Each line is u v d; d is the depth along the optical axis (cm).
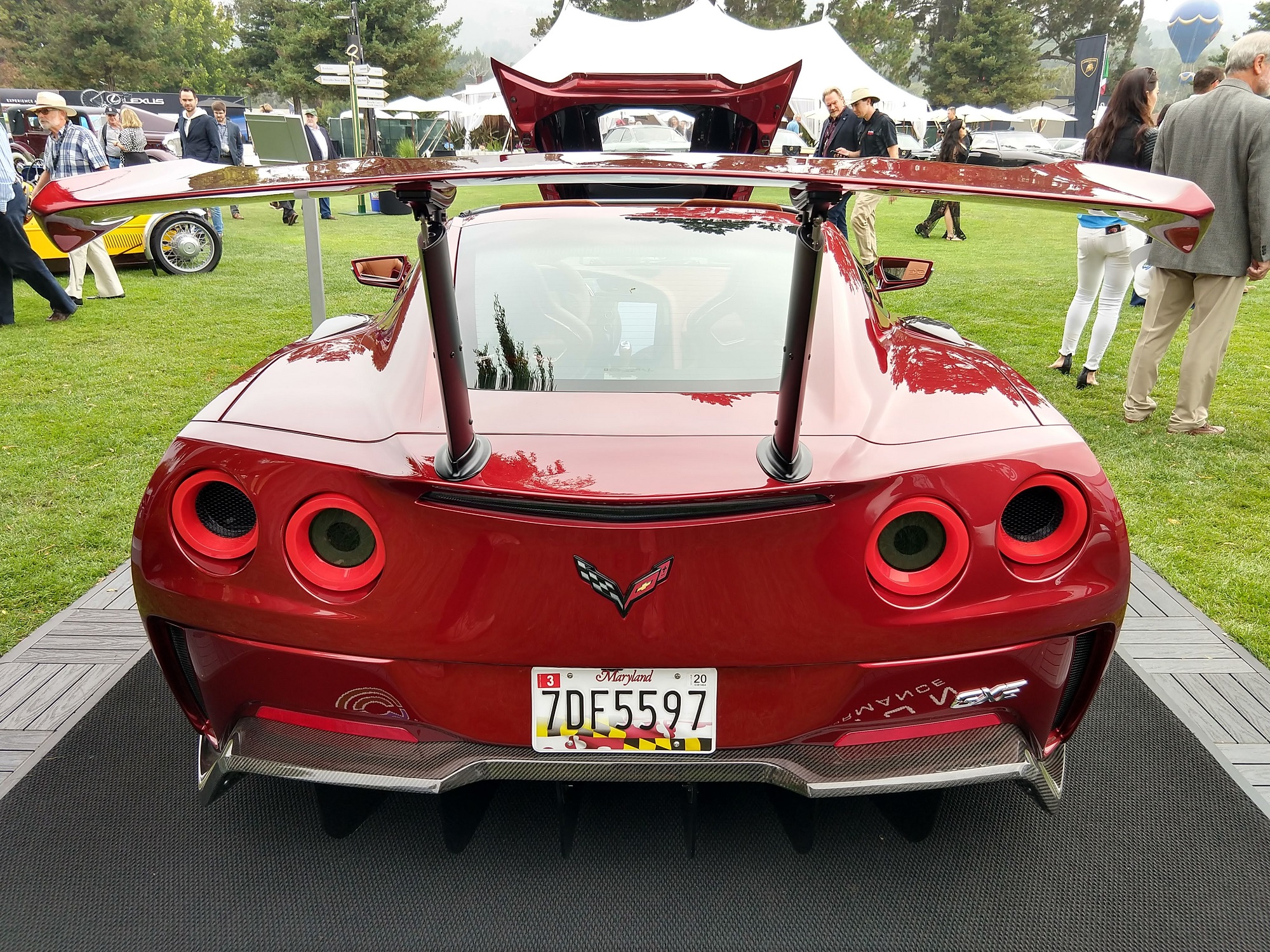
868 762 156
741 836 191
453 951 164
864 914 173
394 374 181
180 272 904
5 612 279
